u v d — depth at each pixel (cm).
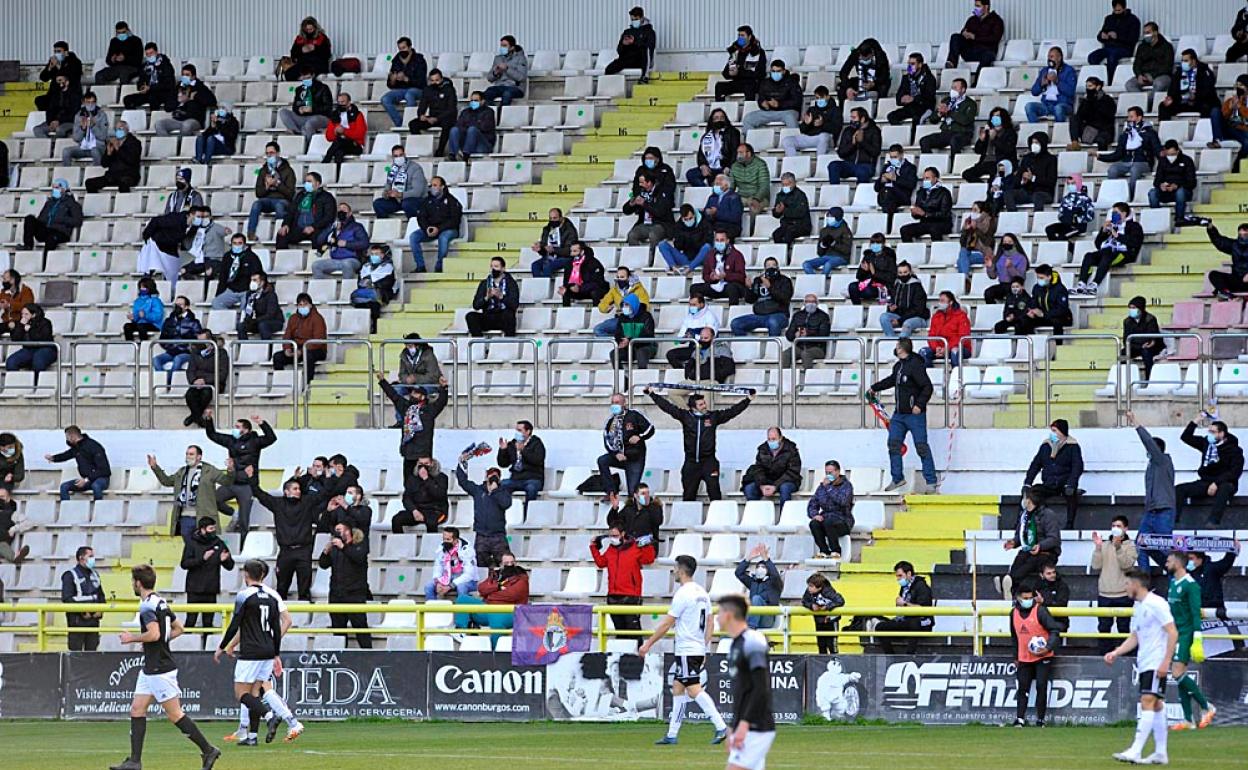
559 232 12138
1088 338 10050
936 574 9275
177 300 11675
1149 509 8931
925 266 11719
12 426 11669
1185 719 7256
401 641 9238
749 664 4166
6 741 7225
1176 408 10162
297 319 11462
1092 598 8994
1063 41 13750
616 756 6253
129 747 6900
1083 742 6744
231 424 11238
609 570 9075
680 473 10400
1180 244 11644
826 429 10431
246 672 6800
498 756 6288
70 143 14225
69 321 12575
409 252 12519
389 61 14862
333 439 10831
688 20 14488
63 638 10019
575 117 13838
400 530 10175
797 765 5881
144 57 14812
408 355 10688
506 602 8925
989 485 9981
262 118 14425
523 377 11244
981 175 12394
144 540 10625
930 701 7650
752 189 12456
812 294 11006
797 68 14138
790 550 9669
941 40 14088
